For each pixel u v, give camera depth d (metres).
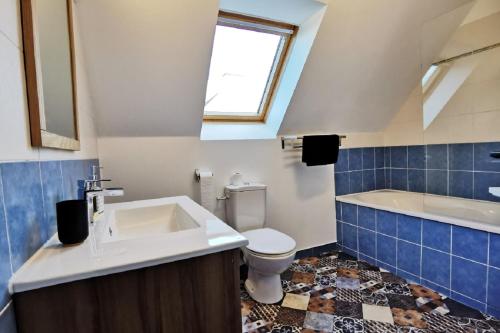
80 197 1.04
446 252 1.86
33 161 0.74
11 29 0.65
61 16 1.03
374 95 2.56
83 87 1.43
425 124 2.62
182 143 2.08
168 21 1.51
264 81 2.40
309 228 2.65
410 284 2.04
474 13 2.14
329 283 2.08
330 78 2.21
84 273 0.66
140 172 1.97
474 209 2.22
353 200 2.62
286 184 2.51
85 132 1.43
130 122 1.86
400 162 2.92
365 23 1.94
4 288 0.56
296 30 2.06
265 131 2.48
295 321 1.64
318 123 2.57
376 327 1.56
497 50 2.06
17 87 0.66
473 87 2.24
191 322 0.81
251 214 2.15
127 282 0.72
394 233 2.22
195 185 2.14
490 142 2.17
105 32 1.45
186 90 1.83
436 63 2.43
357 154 2.90
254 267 1.81
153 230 1.46
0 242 0.55
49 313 0.65
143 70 1.65
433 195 2.58
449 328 1.53
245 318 1.68
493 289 1.62
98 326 0.69
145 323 0.75
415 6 1.97
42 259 0.72
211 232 0.96
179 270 0.79
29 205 0.70
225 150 2.23
